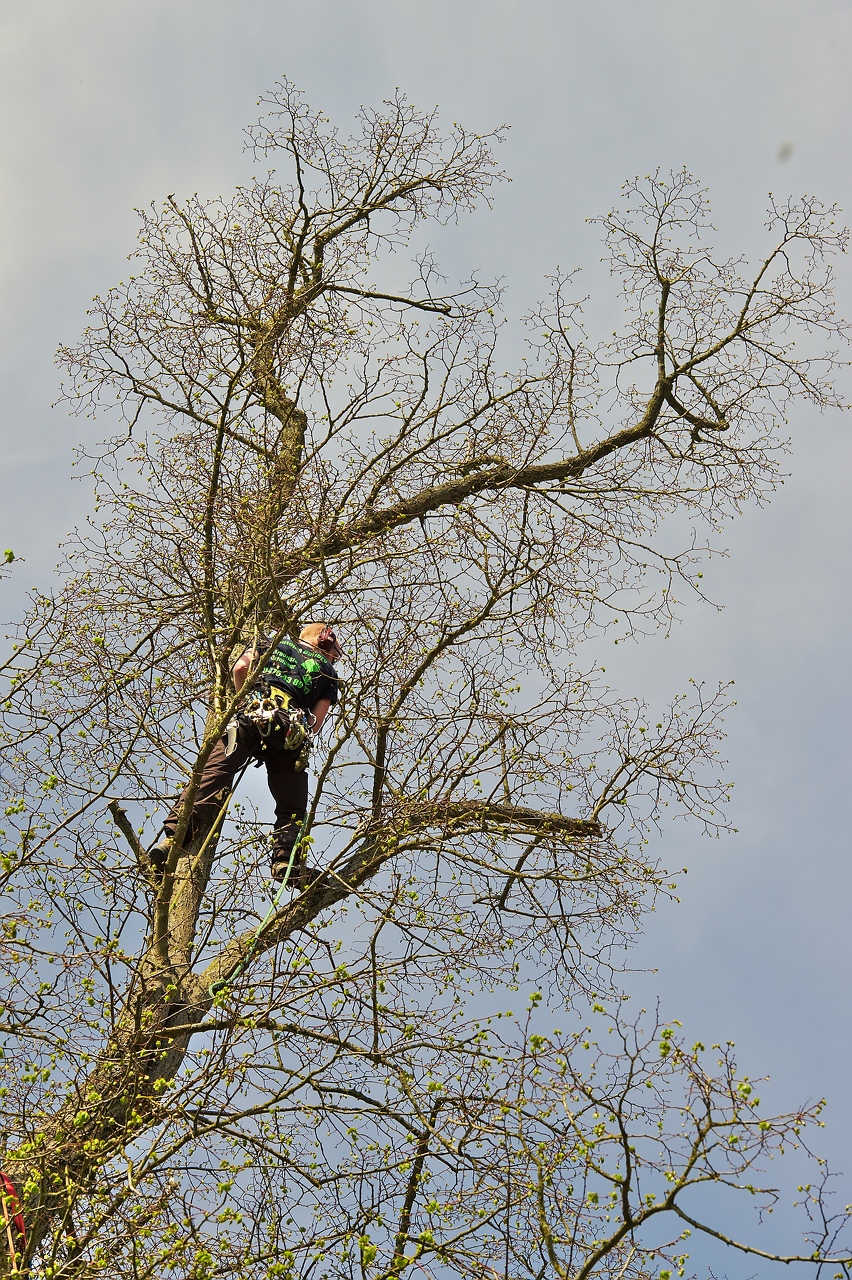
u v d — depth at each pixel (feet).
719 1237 37.65
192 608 61.16
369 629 54.29
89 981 47.09
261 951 51.62
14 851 49.62
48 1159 41.65
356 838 53.21
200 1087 43.96
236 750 56.24
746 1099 37.81
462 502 66.08
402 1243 44.42
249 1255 41.73
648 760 59.93
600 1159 41.37
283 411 61.98
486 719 56.34
